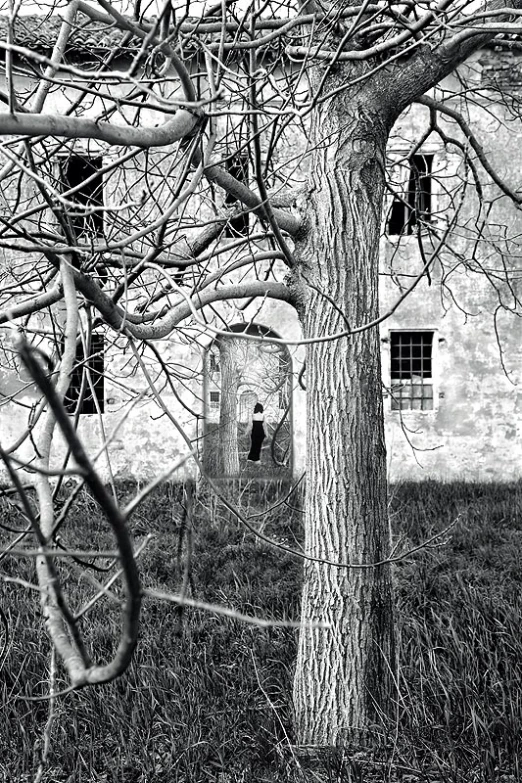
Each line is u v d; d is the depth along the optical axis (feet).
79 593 28.32
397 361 62.75
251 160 17.42
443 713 18.28
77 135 8.64
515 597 27.63
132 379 56.80
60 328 16.11
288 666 21.85
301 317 18.69
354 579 17.93
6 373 55.57
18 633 24.17
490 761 16.74
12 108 7.97
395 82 17.78
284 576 32.27
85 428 57.93
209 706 20.12
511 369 60.34
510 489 52.95
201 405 56.29
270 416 59.00
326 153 18.24
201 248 18.16
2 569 30.89
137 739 18.85
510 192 22.90
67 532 36.17
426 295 60.59
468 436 60.80
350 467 18.08
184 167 11.27
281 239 15.23
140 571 32.78
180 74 10.34
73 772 17.65
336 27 16.53
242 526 38.06
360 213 18.24
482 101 58.23
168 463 57.06
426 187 59.82
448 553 36.19
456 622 24.49
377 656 17.98
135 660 22.31
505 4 16.92
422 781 16.15
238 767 17.63
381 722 17.47
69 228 11.05
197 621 26.78
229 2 14.37
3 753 18.60
